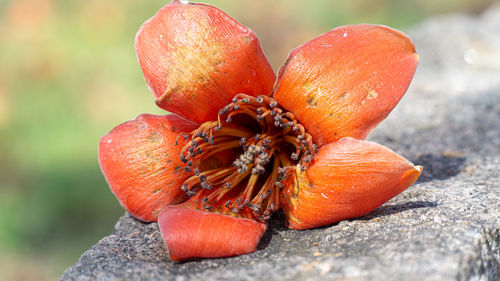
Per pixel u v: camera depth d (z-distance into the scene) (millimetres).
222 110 400
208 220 393
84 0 890
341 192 388
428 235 383
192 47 400
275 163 411
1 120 790
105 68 848
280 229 410
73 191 722
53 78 831
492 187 432
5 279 637
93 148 771
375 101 392
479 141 504
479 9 1122
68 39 853
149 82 409
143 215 420
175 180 416
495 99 566
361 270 366
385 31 399
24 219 698
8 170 767
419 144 507
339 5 1005
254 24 1022
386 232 391
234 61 400
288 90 397
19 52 832
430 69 661
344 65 394
